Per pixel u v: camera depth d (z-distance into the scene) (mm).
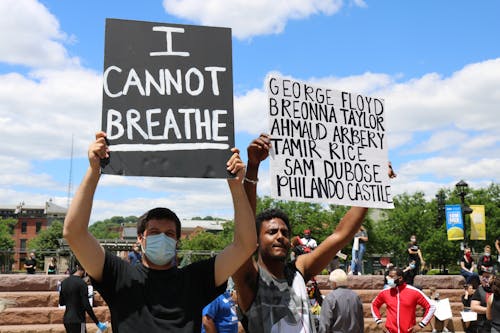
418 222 63688
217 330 5938
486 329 10180
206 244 93000
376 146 4566
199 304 2945
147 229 2969
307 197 4051
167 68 3262
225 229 89875
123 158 3068
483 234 22250
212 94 3281
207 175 3146
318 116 4270
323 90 4355
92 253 2795
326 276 15719
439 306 14164
